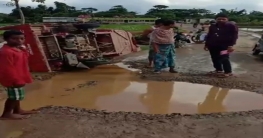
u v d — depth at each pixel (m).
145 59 13.24
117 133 4.88
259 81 8.88
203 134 4.86
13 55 5.18
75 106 6.66
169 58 9.99
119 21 52.94
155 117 5.71
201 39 20.58
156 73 9.96
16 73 5.22
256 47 14.36
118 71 10.49
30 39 9.89
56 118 5.57
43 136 4.77
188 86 8.34
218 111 6.34
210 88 8.12
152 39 9.91
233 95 7.51
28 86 8.35
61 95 7.54
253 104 6.81
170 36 9.84
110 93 7.70
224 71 9.52
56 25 11.36
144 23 51.72
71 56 10.25
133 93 7.70
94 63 10.92
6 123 5.29
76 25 11.34
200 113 6.17
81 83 8.75
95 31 12.05
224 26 9.22
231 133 4.89
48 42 10.40
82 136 4.77
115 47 12.83
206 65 11.60
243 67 11.22
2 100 7.09
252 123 5.35
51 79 9.23
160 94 7.57
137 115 5.84
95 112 6.02
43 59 9.95
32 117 5.60
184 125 5.25
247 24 66.19
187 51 16.11
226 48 9.32
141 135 4.80
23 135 4.82
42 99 7.20
